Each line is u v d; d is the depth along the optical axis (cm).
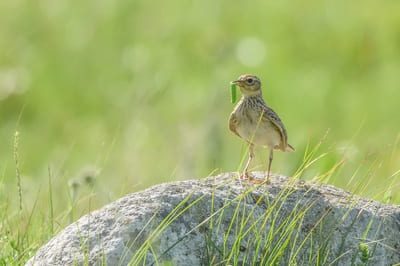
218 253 1016
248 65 2752
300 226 1049
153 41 2938
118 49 2908
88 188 1350
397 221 1098
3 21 3038
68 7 3078
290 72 2759
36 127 2506
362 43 2894
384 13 3016
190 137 1978
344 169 1434
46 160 2136
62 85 2716
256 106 1289
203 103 2319
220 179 1140
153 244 998
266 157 1827
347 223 1079
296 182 1148
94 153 2069
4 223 1223
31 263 1022
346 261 1058
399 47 2881
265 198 1086
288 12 3084
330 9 3064
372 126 2398
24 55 2856
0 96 2648
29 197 1497
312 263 1045
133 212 1022
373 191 1260
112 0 3092
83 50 2886
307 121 2466
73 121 2506
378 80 2703
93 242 1005
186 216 1030
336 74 2762
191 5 3136
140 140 2092
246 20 3058
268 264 1013
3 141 2372
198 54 2825
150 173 1803
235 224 1042
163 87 2455
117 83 2711
